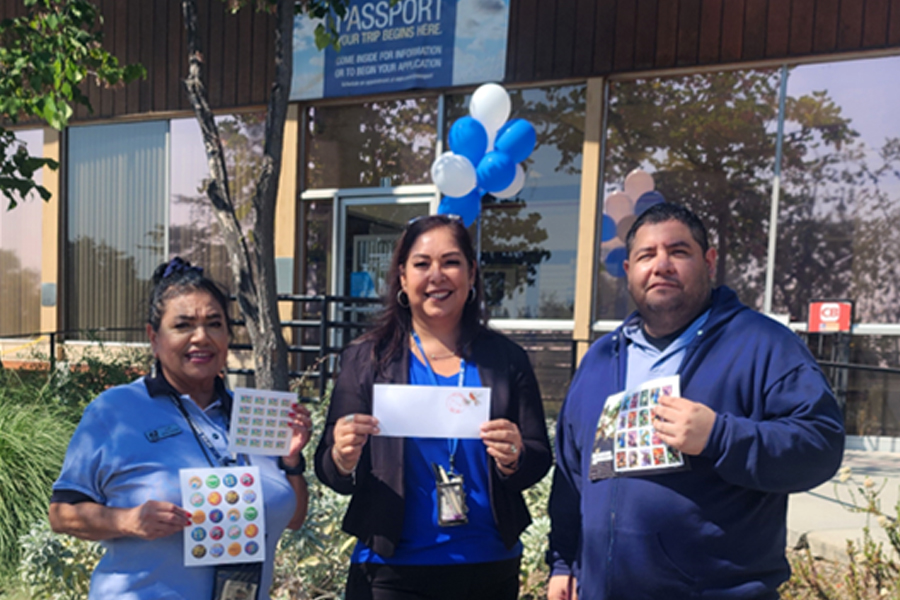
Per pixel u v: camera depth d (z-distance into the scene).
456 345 2.05
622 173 6.38
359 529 1.91
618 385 1.88
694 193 6.20
